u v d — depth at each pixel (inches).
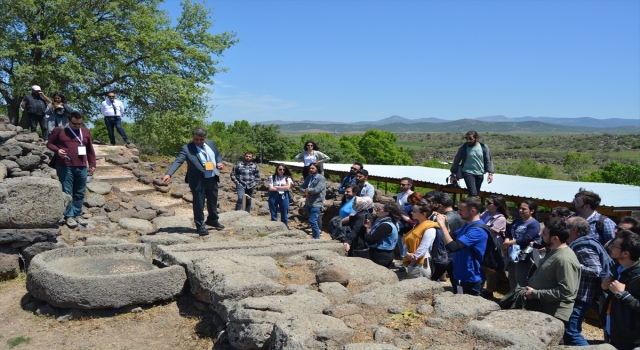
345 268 220.1
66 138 300.8
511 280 255.9
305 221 534.6
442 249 234.4
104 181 430.0
